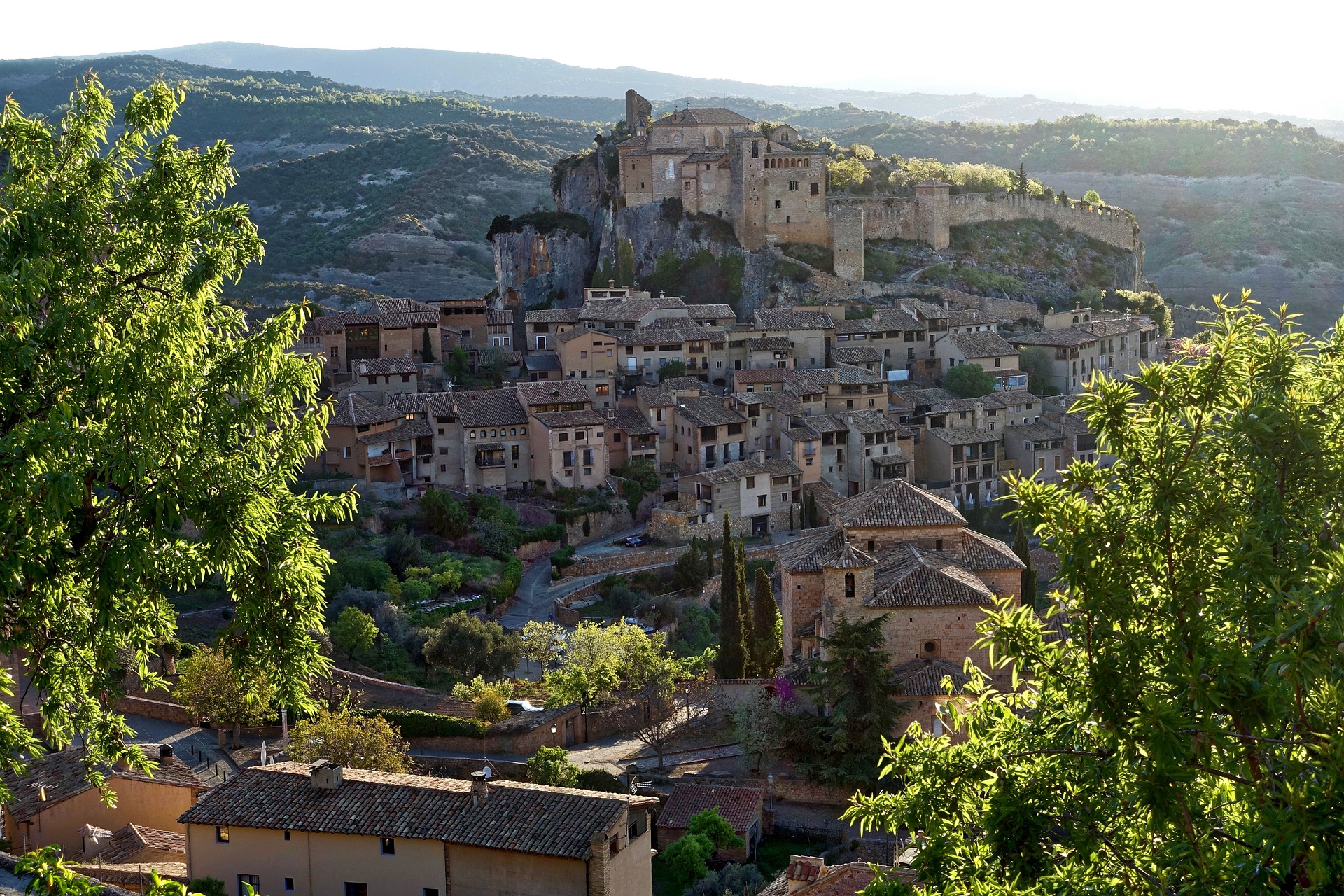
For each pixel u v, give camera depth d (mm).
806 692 75125
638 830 51625
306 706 38219
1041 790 30672
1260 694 27188
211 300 40688
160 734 83125
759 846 68688
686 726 87812
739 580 94062
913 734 34438
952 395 179875
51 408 34312
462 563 133000
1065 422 173500
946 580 74438
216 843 51812
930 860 31484
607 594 133000
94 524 36500
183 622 104438
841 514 84750
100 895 31281
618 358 178250
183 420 36312
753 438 164375
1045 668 31516
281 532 37344
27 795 58875
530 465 155875
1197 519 30219
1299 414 29703
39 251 36438
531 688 98938
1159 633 29969
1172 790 26922
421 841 49906
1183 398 31438
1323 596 25844
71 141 39625
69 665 37406
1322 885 24641
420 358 182375
